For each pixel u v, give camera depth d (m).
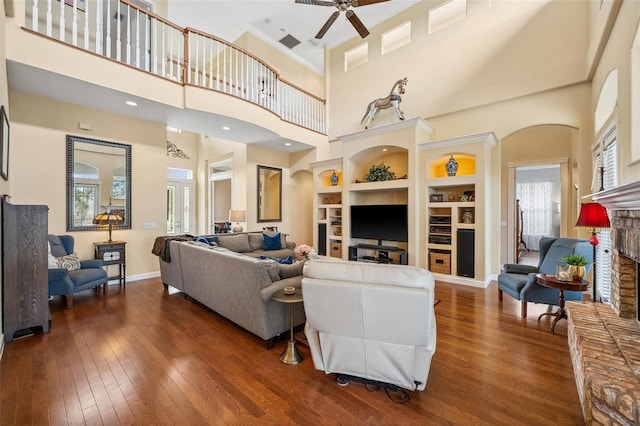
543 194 8.88
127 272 4.89
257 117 5.44
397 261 5.97
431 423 1.67
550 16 4.50
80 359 2.38
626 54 2.55
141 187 5.04
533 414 1.74
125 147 4.84
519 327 3.04
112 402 1.85
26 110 3.91
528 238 9.05
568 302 2.70
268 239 6.07
